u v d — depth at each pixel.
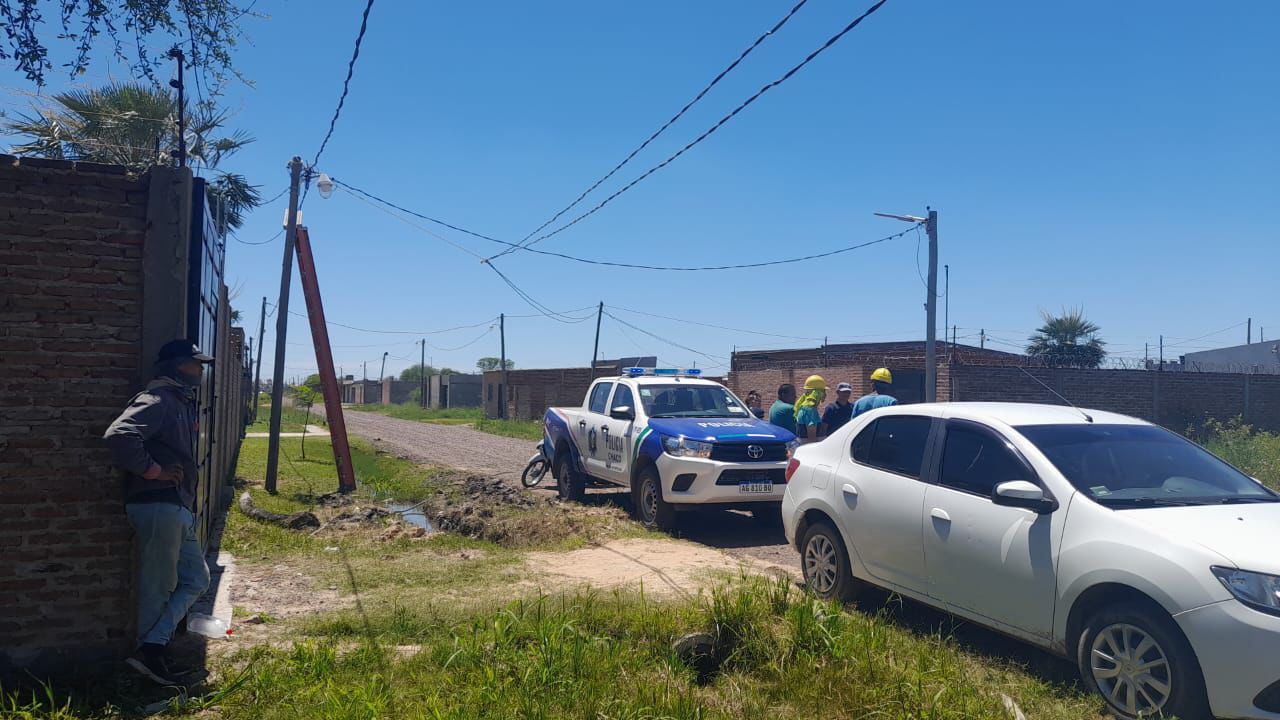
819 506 6.96
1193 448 5.81
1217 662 4.12
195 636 5.68
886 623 5.98
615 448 11.65
